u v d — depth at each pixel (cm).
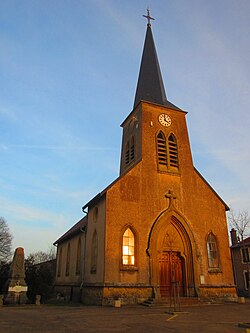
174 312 1422
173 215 2142
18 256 2156
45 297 2553
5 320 1198
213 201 2341
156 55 3166
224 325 1091
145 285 1888
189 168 2383
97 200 2175
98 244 2020
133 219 2017
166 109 2572
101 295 1806
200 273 2073
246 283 3534
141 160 2223
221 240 2248
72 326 1040
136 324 1088
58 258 3434
